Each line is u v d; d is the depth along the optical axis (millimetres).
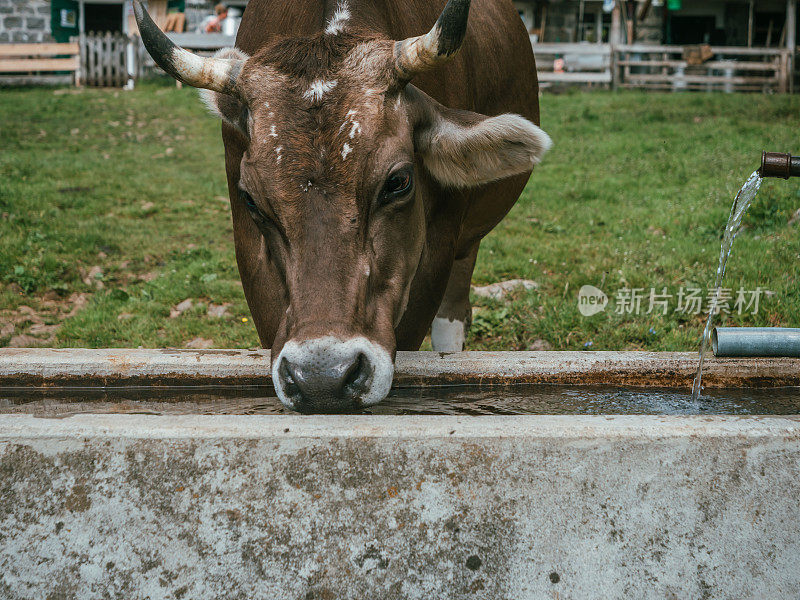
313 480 2293
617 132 13547
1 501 2281
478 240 4676
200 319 5906
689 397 3102
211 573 2279
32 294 6398
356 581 2287
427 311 3439
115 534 2283
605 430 2326
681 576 2320
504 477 2305
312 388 2330
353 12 3045
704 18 25656
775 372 3197
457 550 2297
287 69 2701
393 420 2369
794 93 19984
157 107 16000
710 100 16812
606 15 25312
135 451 2289
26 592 2281
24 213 8383
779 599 2332
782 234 6887
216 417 2371
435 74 3354
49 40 22344
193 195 9773
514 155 2990
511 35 4617
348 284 2506
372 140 2588
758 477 2334
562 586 2305
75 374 3139
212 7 22609
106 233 7895
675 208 8328
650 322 5285
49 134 13594
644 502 2320
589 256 6984
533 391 3154
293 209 2537
